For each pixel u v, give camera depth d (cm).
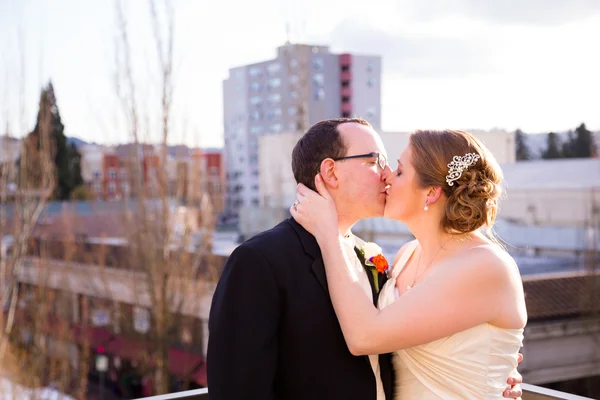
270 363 181
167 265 1348
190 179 1399
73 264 1470
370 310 189
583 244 1619
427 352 204
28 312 1237
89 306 1434
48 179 1251
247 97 5897
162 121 1363
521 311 206
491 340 201
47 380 1220
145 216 1354
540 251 1844
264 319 183
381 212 214
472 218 204
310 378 187
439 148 209
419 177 212
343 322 188
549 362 1267
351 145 206
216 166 5866
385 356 211
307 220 201
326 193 205
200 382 1377
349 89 6212
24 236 1179
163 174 1364
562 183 2070
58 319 1284
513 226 1944
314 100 6112
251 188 5950
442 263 206
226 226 3991
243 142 5953
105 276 1422
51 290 1325
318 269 193
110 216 2030
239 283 185
